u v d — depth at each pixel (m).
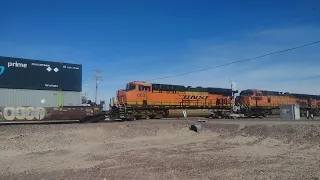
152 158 17.55
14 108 31.25
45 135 24.14
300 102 66.88
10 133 24.52
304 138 22.69
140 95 44.22
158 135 28.55
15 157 18.78
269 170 13.64
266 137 25.14
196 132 30.53
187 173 13.31
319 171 13.12
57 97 36.19
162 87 47.09
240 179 12.04
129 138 26.91
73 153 19.98
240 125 31.05
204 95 52.50
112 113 40.47
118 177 12.77
